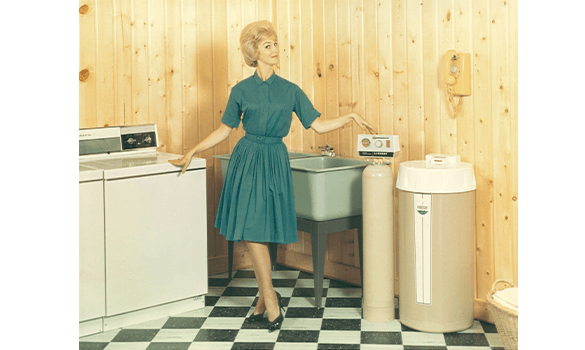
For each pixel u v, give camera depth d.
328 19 3.87
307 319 3.20
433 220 2.89
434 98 3.30
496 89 3.01
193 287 3.34
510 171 2.99
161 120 3.78
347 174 3.38
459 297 2.94
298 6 4.03
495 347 2.78
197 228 3.34
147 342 2.91
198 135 3.95
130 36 3.61
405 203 2.97
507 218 3.02
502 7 2.96
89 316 2.99
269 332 3.02
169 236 3.23
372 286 3.13
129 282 3.11
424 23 3.31
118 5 3.55
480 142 3.09
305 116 3.10
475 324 3.10
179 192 3.26
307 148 4.11
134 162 3.23
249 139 3.04
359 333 2.99
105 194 2.99
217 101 4.02
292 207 3.07
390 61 3.51
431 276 2.92
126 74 3.61
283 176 3.03
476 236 3.14
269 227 3.00
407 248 2.98
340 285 3.82
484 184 3.09
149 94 3.71
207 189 4.02
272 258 4.19
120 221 3.05
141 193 3.11
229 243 3.93
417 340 2.88
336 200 3.36
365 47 3.65
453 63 3.11
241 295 3.64
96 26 3.47
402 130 3.48
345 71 3.79
